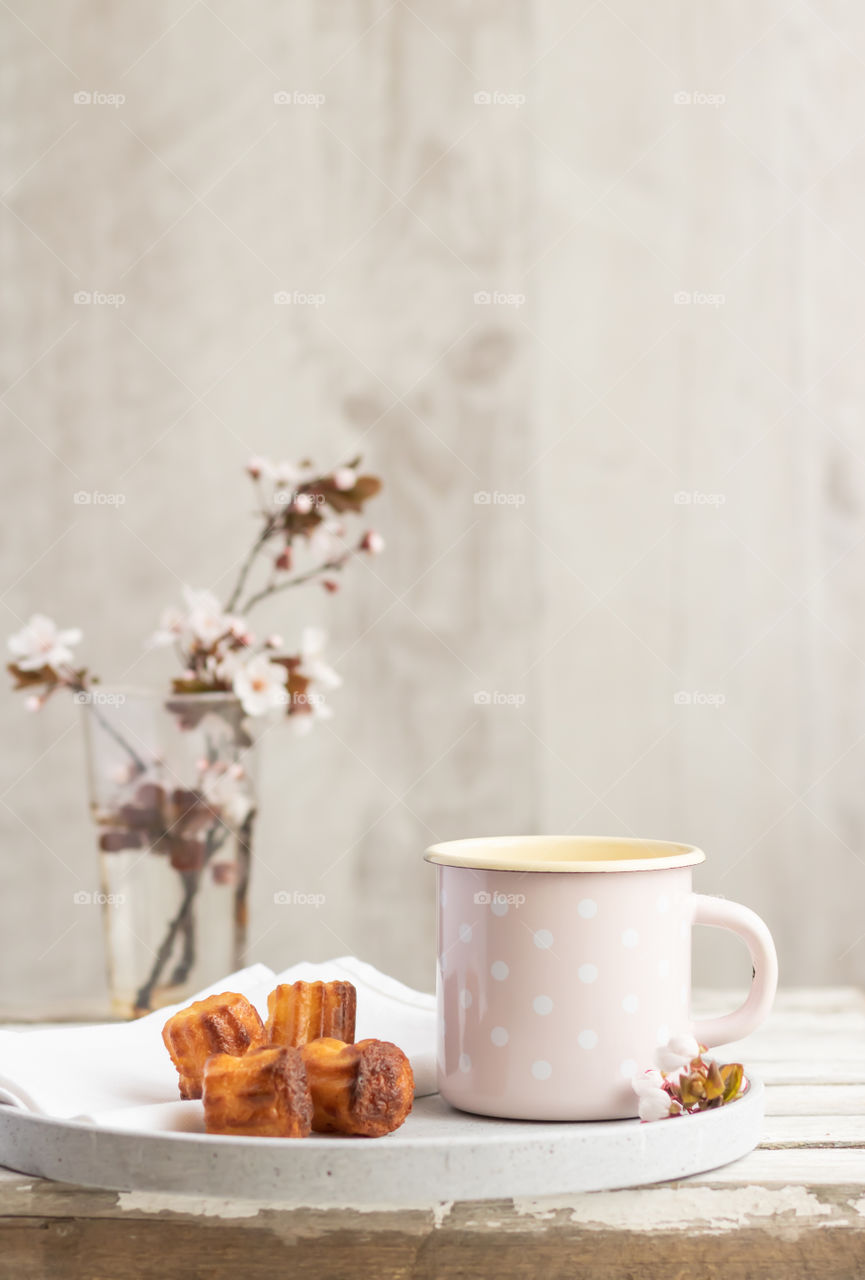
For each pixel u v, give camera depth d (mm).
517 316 1991
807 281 2002
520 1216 896
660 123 1991
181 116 1988
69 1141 918
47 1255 887
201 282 1996
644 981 950
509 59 1984
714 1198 910
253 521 1992
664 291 1996
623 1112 947
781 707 2004
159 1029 1021
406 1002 1078
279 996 990
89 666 1995
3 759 2004
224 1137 905
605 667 1994
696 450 1999
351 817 1994
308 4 1983
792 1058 1087
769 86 1996
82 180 1991
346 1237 889
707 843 1999
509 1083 948
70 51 1983
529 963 948
